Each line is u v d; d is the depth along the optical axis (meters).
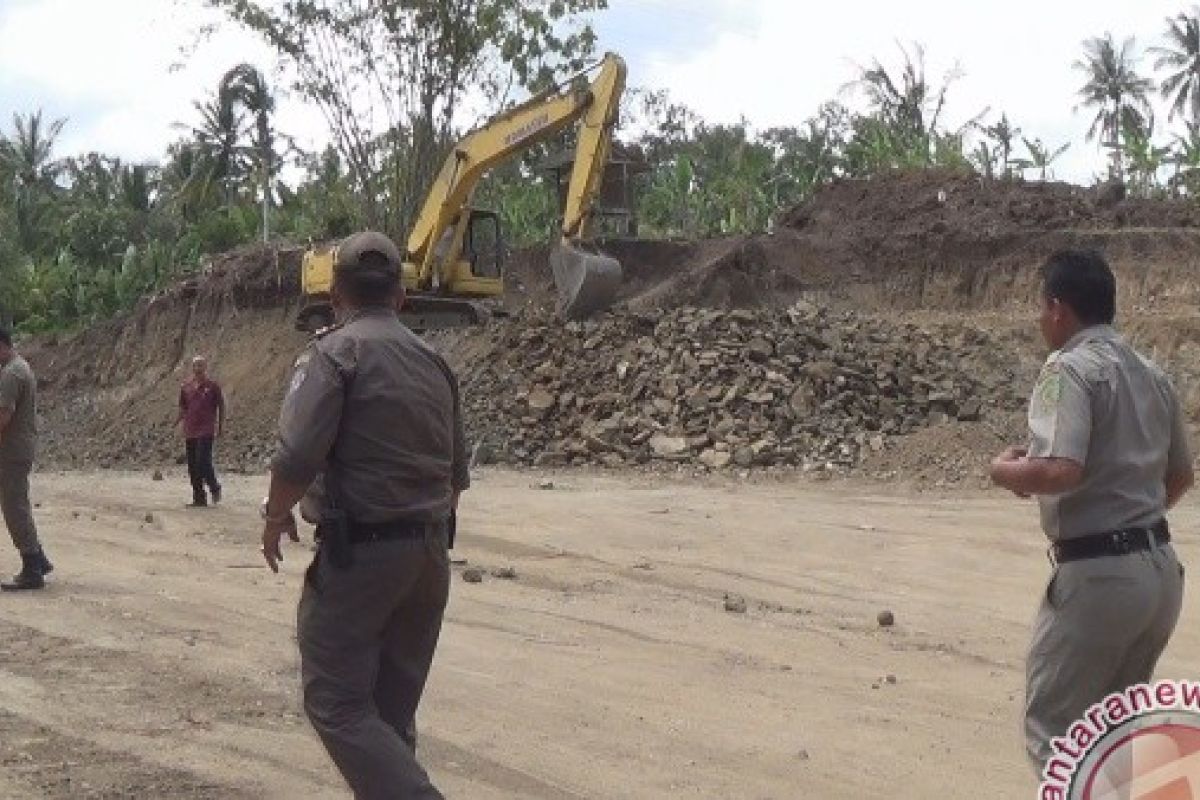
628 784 6.28
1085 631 4.53
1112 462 4.53
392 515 4.81
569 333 25.36
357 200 40.19
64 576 11.67
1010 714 7.57
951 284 31.86
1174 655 8.86
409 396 4.87
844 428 22.03
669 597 11.10
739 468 21.20
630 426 22.73
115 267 59.03
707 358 23.78
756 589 11.55
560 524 15.46
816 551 13.66
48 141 71.25
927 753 6.82
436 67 37.91
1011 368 25.23
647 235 44.75
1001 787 6.31
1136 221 32.25
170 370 35.53
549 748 6.81
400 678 5.11
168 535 14.60
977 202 33.59
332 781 6.23
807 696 7.91
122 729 7.02
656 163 62.47
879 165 46.91
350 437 4.81
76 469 26.62
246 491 19.52
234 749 6.68
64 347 38.28
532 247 35.56
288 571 12.02
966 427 21.20
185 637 9.14
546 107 25.89
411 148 38.19
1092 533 4.53
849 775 6.46
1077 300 4.70
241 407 31.08
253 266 35.62
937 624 10.12
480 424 23.56
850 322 27.05
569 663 8.59
